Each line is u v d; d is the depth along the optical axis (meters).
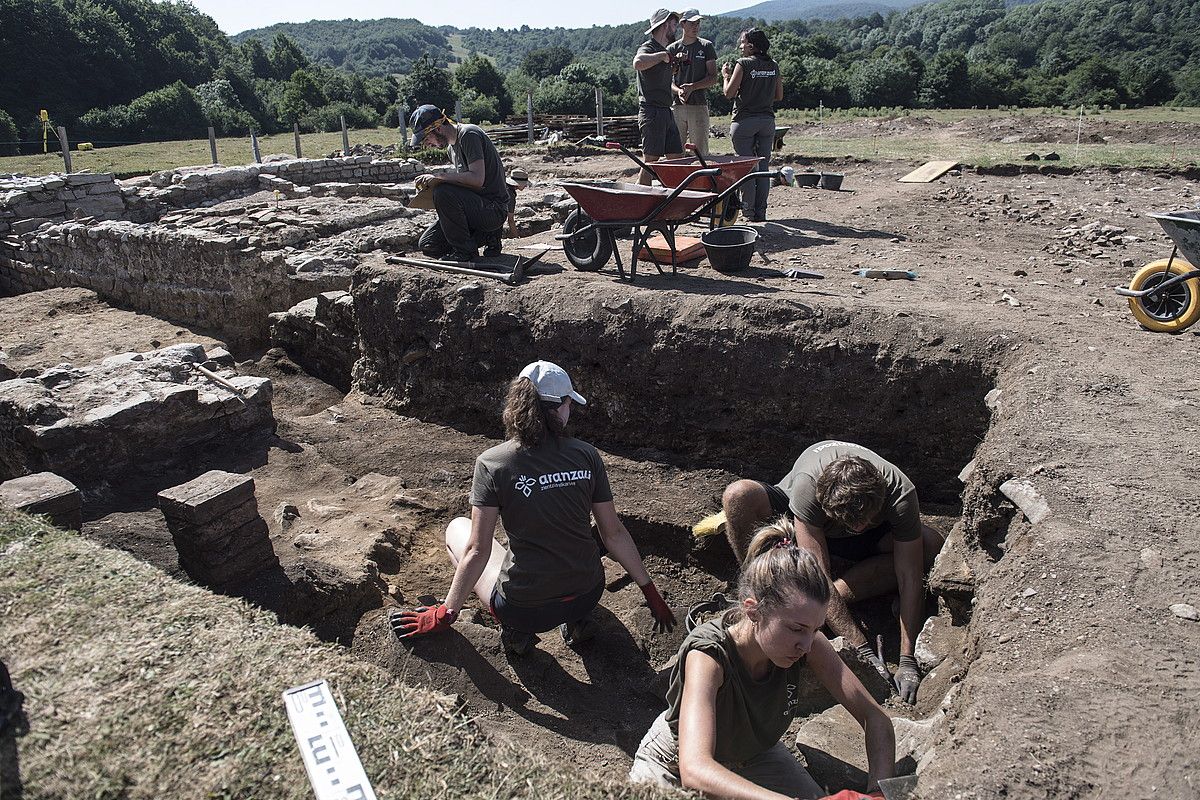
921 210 9.73
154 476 5.72
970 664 3.09
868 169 13.86
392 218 11.91
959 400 4.94
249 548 4.05
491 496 3.55
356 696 2.44
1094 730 2.38
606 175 14.61
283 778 2.14
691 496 5.32
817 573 2.36
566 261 7.29
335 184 13.76
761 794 2.14
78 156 22.22
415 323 6.72
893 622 4.12
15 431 5.43
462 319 6.41
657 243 7.37
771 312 5.45
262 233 10.70
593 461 3.71
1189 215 5.37
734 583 4.80
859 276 6.61
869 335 5.17
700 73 9.63
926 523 4.90
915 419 5.04
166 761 2.16
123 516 5.11
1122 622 2.81
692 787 2.26
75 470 5.35
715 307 5.60
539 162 17.05
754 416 5.48
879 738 2.62
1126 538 3.23
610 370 5.86
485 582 3.90
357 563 4.50
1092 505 3.45
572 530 3.61
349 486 5.77
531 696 3.65
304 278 9.39
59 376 6.12
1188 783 2.18
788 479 4.23
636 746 3.40
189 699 2.37
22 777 2.07
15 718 2.26
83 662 2.51
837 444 4.12
